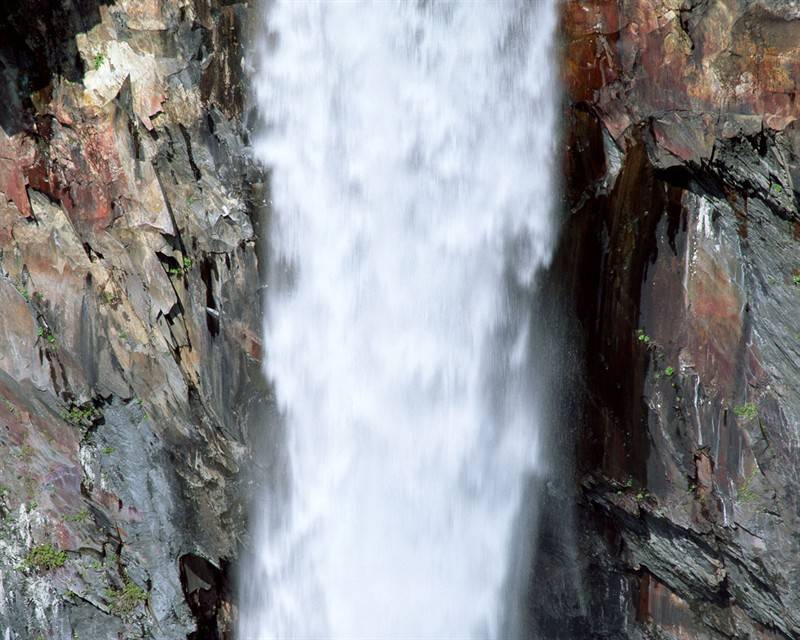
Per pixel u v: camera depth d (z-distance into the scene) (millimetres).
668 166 15078
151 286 16438
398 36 16422
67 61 15609
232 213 16656
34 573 17125
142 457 17141
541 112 15992
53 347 16500
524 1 15625
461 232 17016
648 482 16828
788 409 15094
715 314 15477
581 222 16250
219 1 15922
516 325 17234
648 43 14641
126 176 16062
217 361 17125
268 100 16562
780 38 13367
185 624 17656
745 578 16422
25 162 15844
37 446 16906
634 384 16531
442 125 16625
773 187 13938
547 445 17734
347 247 17281
